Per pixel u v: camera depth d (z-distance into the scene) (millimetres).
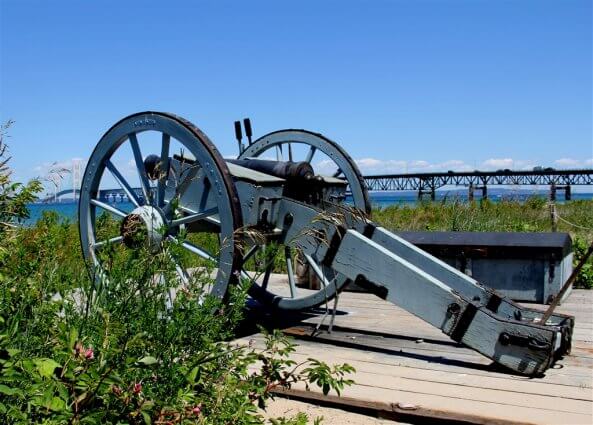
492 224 11266
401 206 16312
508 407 2959
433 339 4445
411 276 3865
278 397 3201
